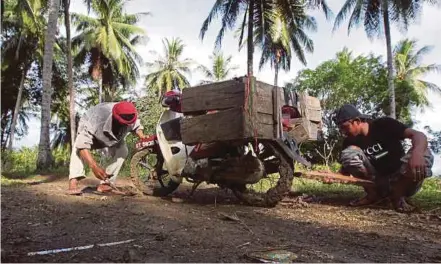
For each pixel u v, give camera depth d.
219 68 34.56
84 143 5.13
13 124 27.11
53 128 32.59
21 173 11.94
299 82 26.36
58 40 27.98
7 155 21.62
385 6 21.06
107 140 5.24
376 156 4.68
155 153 5.66
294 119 4.99
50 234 2.87
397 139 4.63
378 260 2.53
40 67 28.70
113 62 29.03
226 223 3.50
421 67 28.27
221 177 4.77
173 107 5.32
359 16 23.72
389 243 3.01
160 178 5.59
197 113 4.73
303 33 27.45
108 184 5.54
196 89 4.65
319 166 12.64
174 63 35.00
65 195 5.04
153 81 34.62
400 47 29.00
